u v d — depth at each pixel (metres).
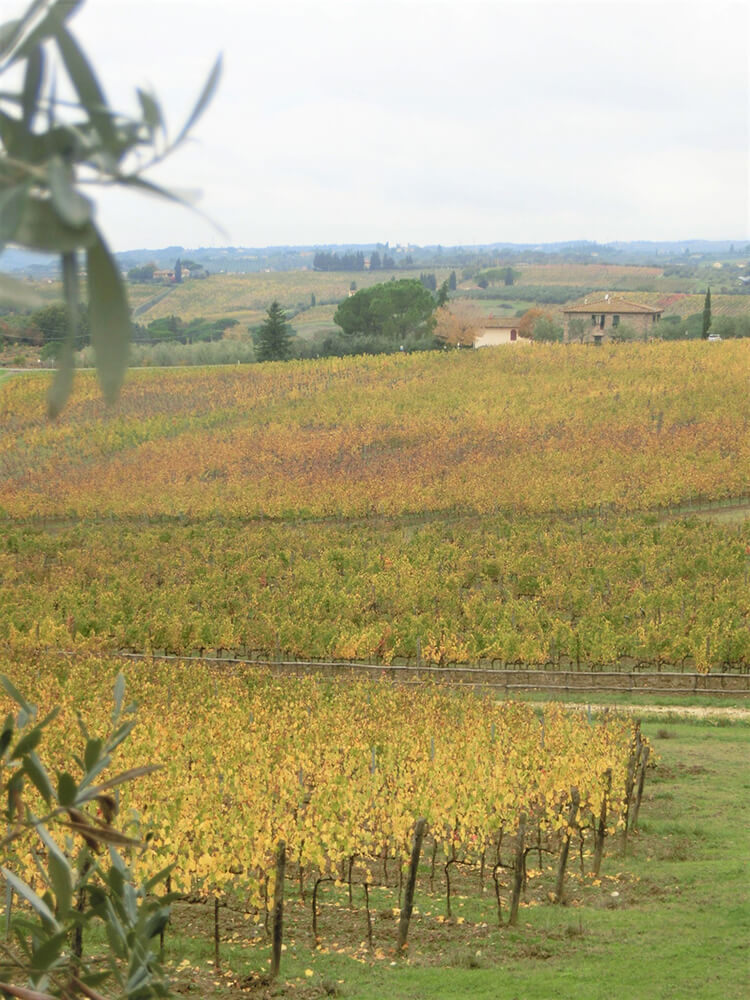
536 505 84.50
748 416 110.44
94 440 119.38
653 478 86.81
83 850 3.14
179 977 16.73
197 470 106.44
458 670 47.94
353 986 16.61
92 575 71.50
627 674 45.56
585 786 25.50
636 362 141.75
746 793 30.44
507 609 53.97
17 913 15.58
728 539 70.25
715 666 48.25
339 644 49.78
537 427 112.75
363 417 122.62
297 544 75.94
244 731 31.56
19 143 1.50
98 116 1.50
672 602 54.84
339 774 25.27
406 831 21.94
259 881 18.64
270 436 116.88
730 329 182.25
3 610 57.47
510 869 22.12
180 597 59.69
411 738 29.81
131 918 2.99
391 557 67.62
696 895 21.31
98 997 2.91
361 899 21.64
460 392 132.12
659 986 16.16
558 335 185.75
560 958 18.00
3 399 128.12
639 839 26.66
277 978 16.84
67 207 1.43
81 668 40.12
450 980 16.94
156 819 20.50
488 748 28.95
